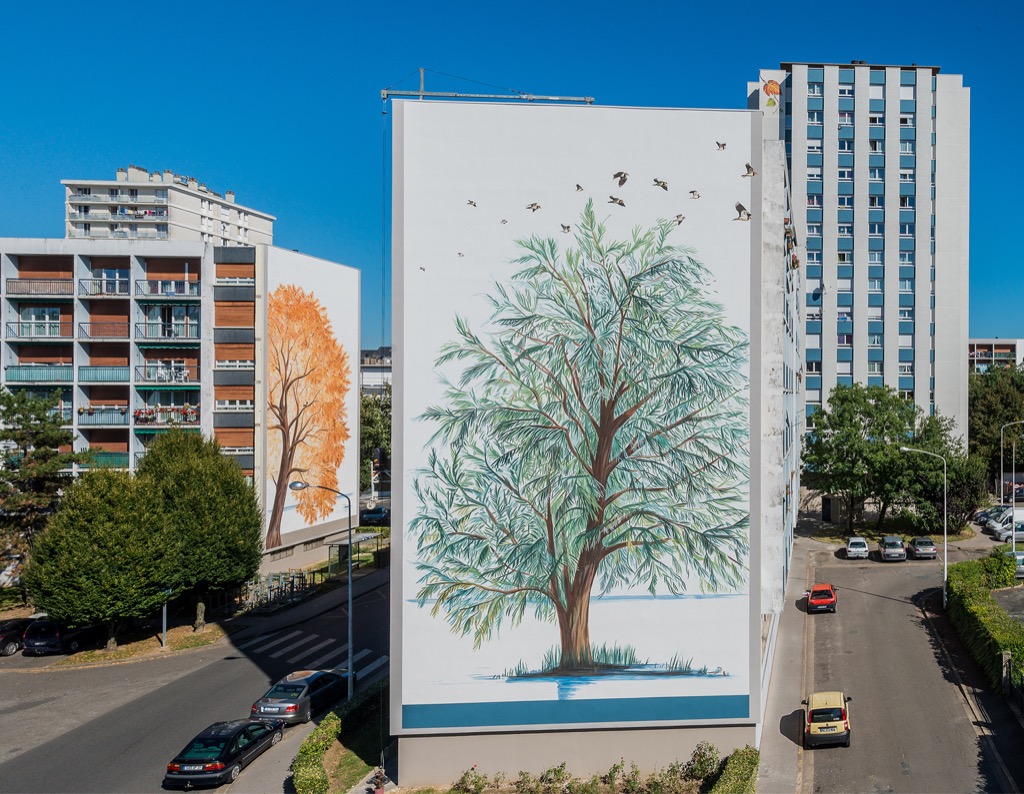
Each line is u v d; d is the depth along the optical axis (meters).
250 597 39.72
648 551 20.33
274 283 44.75
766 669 25.48
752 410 20.53
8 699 27.47
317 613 38.00
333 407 51.34
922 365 61.41
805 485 57.56
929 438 50.41
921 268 61.47
